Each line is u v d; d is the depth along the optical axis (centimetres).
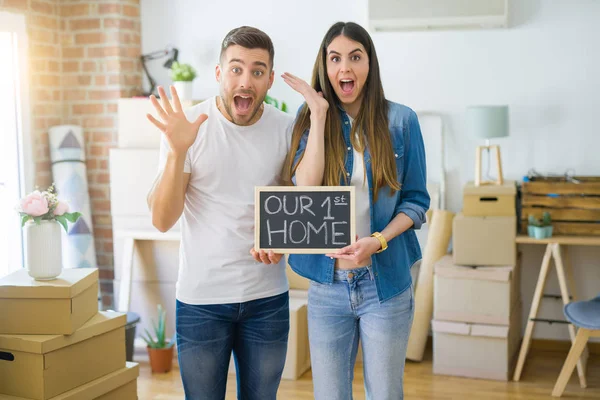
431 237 488
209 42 539
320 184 251
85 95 539
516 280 471
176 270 489
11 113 504
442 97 504
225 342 267
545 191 459
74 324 292
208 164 260
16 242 508
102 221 543
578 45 480
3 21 487
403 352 255
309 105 248
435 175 509
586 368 467
